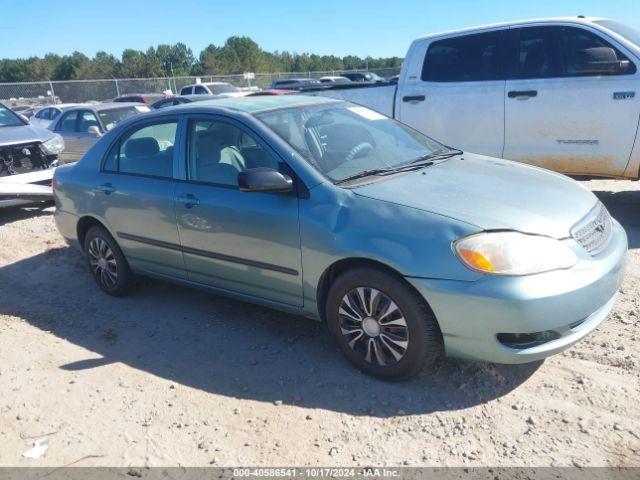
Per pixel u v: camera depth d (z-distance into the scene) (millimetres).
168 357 4000
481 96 6484
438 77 6812
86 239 5199
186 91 26219
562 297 2986
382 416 3166
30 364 4012
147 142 4621
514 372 3467
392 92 7148
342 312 3510
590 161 6047
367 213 3350
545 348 3064
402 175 3773
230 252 3986
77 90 27922
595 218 3461
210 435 3109
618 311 4113
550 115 6098
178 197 4223
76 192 5109
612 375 3361
